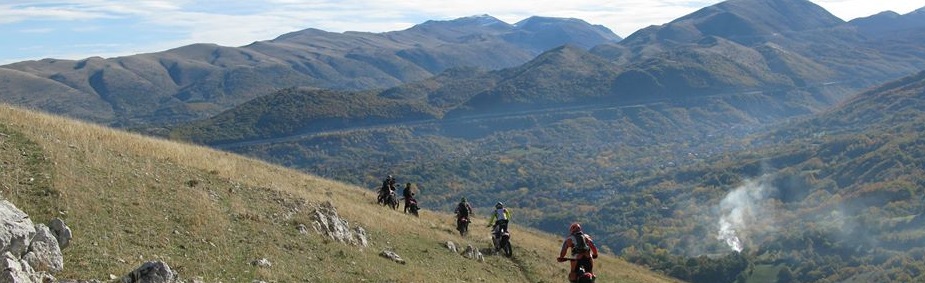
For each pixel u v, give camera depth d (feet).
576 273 46.24
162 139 111.04
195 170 73.92
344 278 49.67
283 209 66.54
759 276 363.35
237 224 55.47
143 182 58.80
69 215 44.91
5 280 29.25
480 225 115.85
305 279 46.42
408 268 59.82
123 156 68.23
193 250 45.60
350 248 60.18
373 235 71.46
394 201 107.65
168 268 34.63
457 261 70.74
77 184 51.62
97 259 38.65
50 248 35.40
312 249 55.36
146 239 44.91
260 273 44.14
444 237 83.46
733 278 358.84
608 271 99.50
